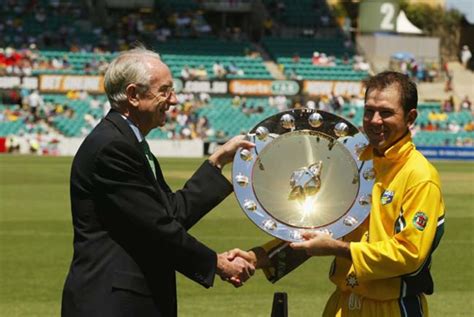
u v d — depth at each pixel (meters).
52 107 51.44
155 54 5.80
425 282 5.63
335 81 55.88
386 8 62.84
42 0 60.38
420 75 61.25
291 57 60.91
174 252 5.57
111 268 5.51
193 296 12.63
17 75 52.25
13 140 49.03
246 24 64.38
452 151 51.12
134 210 5.49
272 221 5.60
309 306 12.05
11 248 16.91
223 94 55.19
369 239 5.58
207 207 5.99
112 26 60.28
